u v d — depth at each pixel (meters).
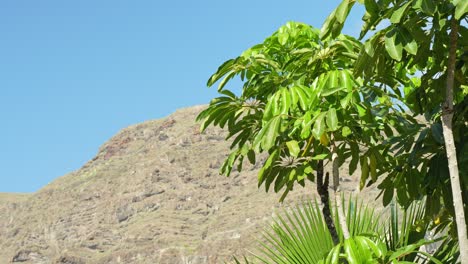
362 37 4.30
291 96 4.59
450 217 5.57
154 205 194.88
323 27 4.14
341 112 4.81
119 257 173.50
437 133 4.61
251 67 5.52
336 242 5.31
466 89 5.72
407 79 5.66
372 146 5.06
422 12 4.09
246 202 177.62
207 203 187.12
